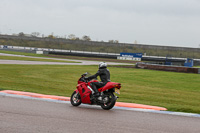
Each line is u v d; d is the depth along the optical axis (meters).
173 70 39.47
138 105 10.32
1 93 11.42
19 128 6.11
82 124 6.83
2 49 88.12
